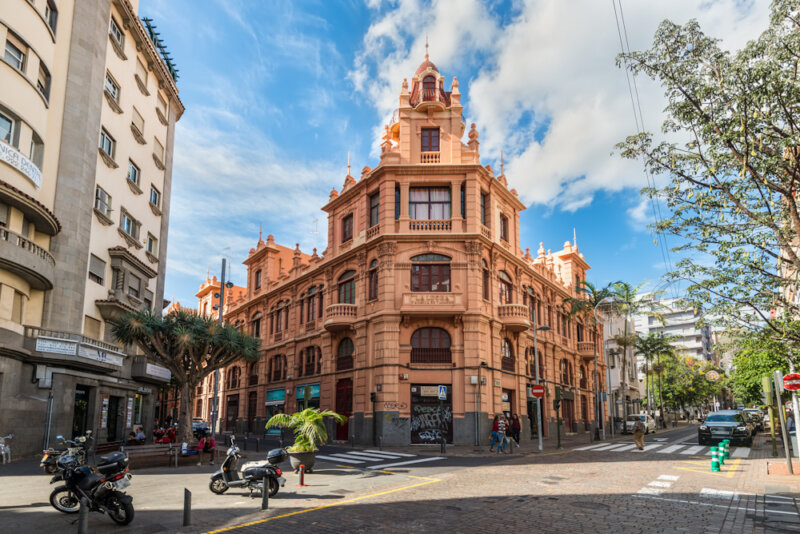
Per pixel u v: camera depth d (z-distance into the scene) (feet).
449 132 102.37
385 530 29.09
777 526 30.04
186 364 69.00
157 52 100.73
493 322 99.71
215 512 33.42
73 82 74.38
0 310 60.39
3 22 61.31
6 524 29.50
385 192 99.91
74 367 70.74
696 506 35.53
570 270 151.74
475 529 29.37
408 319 94.17
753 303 44.93
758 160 43.06
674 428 169.68
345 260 109.09
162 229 106.93
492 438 78.38
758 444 85.81
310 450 52.90
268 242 149.38
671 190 47.09
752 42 41.78
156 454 55.88
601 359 163.53
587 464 59.93
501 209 110.93
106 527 29.35
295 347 124.36
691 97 45.16
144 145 98.43
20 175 63.41
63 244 71.10
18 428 61.52
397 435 89.76
